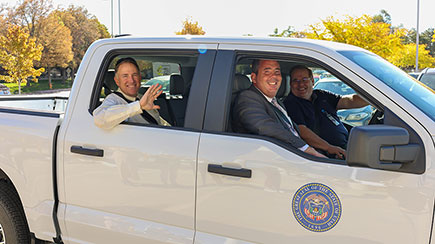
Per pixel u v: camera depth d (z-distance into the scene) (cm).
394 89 211
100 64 289
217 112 247
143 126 268
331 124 328
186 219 251
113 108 267
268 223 228
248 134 241
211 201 242
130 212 269
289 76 333
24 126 303
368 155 183
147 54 278
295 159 223
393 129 187
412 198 195
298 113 313
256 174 230
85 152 277
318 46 231
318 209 216
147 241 262
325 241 215
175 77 322
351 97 348
